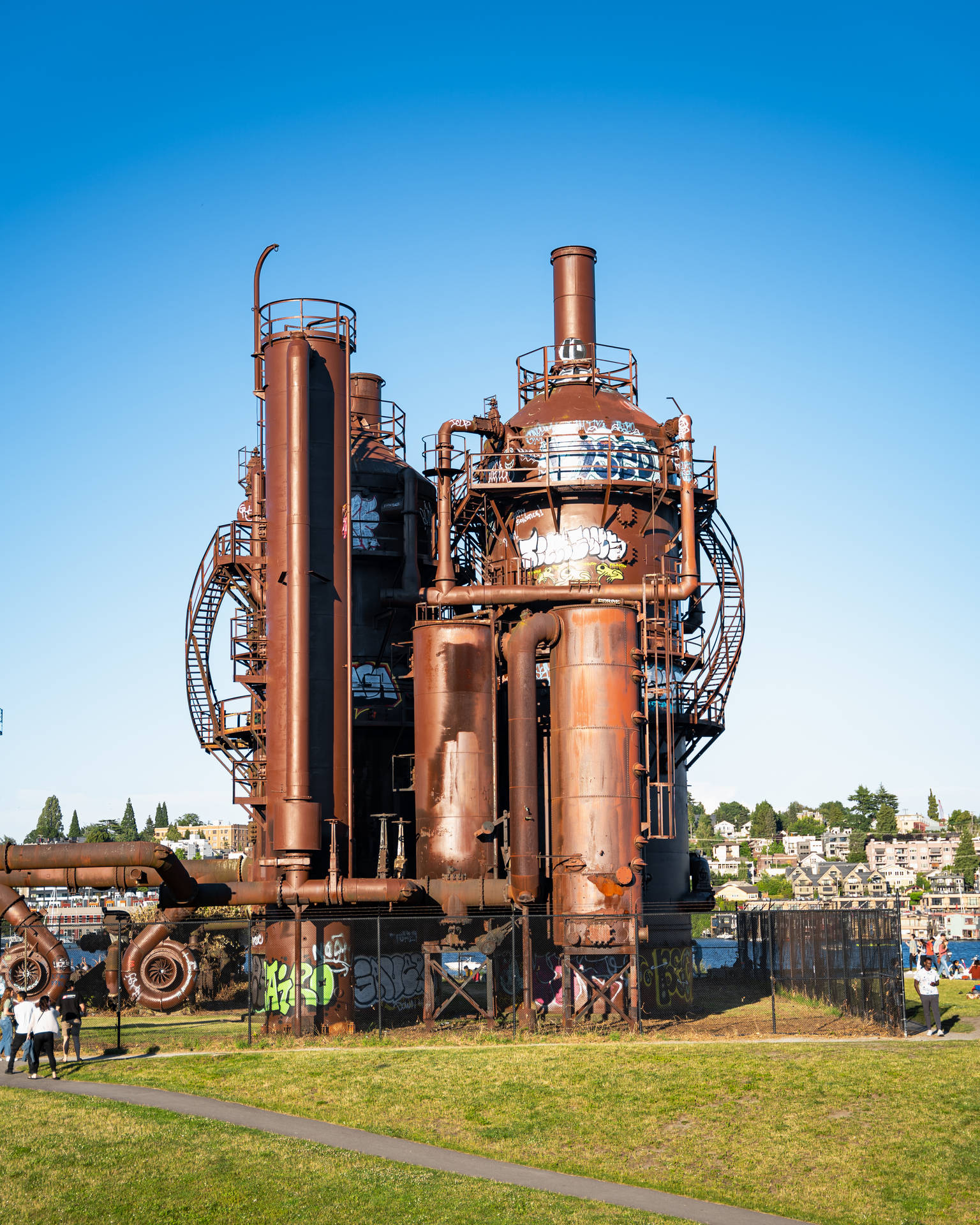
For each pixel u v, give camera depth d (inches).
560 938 1715.1
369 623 2192.4
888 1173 1000.2
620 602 1822.1
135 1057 1477.6
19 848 1750.7
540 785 1886.1
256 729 2089.1
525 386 2244.1
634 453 2028.8
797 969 2112.5
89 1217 896.3
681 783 2101.4
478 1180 976.3
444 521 1988.2
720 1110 1173.7
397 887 1690.5
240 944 2332.7
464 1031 1673.2
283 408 1836.9
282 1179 963.3
